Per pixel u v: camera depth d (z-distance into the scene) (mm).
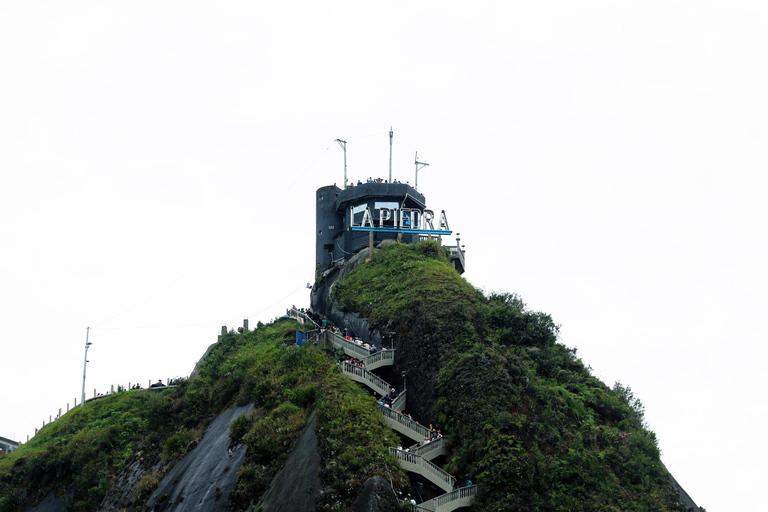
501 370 56438
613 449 54188
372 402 53844
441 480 48719
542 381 59656
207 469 55156
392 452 47938
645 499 50469
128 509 58938
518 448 50219
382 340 67125
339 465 45875
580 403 58062
